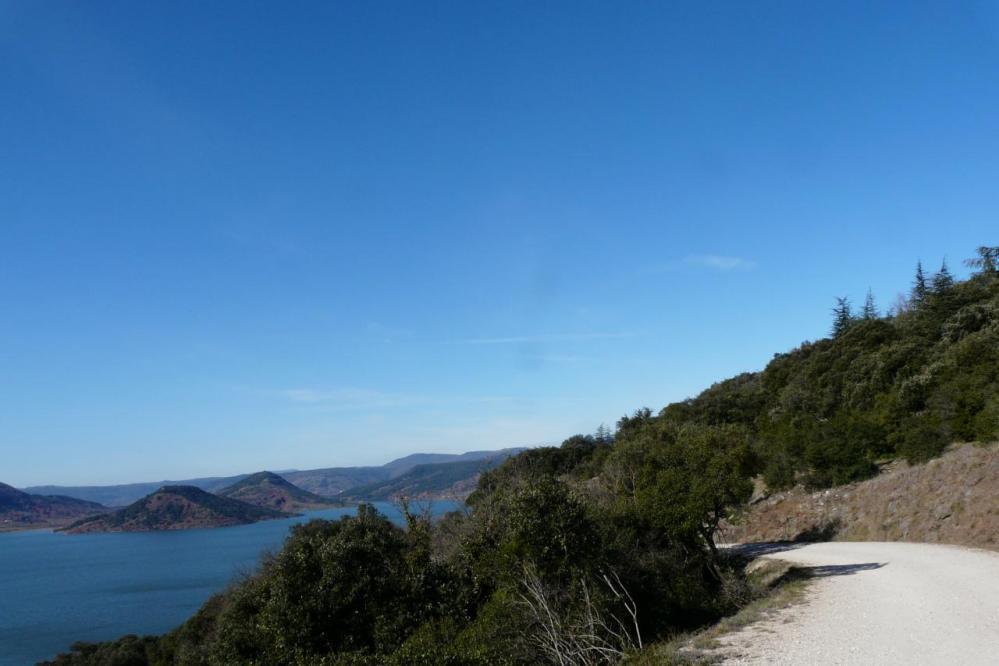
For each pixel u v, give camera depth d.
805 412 45.50
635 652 10.70
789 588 15.60
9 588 97.88
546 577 14.29
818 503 30.39
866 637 9.76
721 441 21.59
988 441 24.42
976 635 9.41
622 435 52.34
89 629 64.81
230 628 18.20
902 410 32.62
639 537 19.53
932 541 21.66
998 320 37.66
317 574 16.06
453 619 15.69
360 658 11.72
